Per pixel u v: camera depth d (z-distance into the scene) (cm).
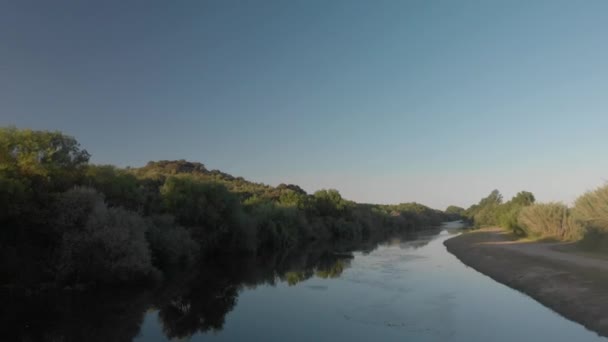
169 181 4562
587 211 4422
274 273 3788
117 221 2836
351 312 2200
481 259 4166
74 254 2653
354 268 3962
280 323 2017
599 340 1648
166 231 3738
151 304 2444
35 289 2480
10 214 2478
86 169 3350
